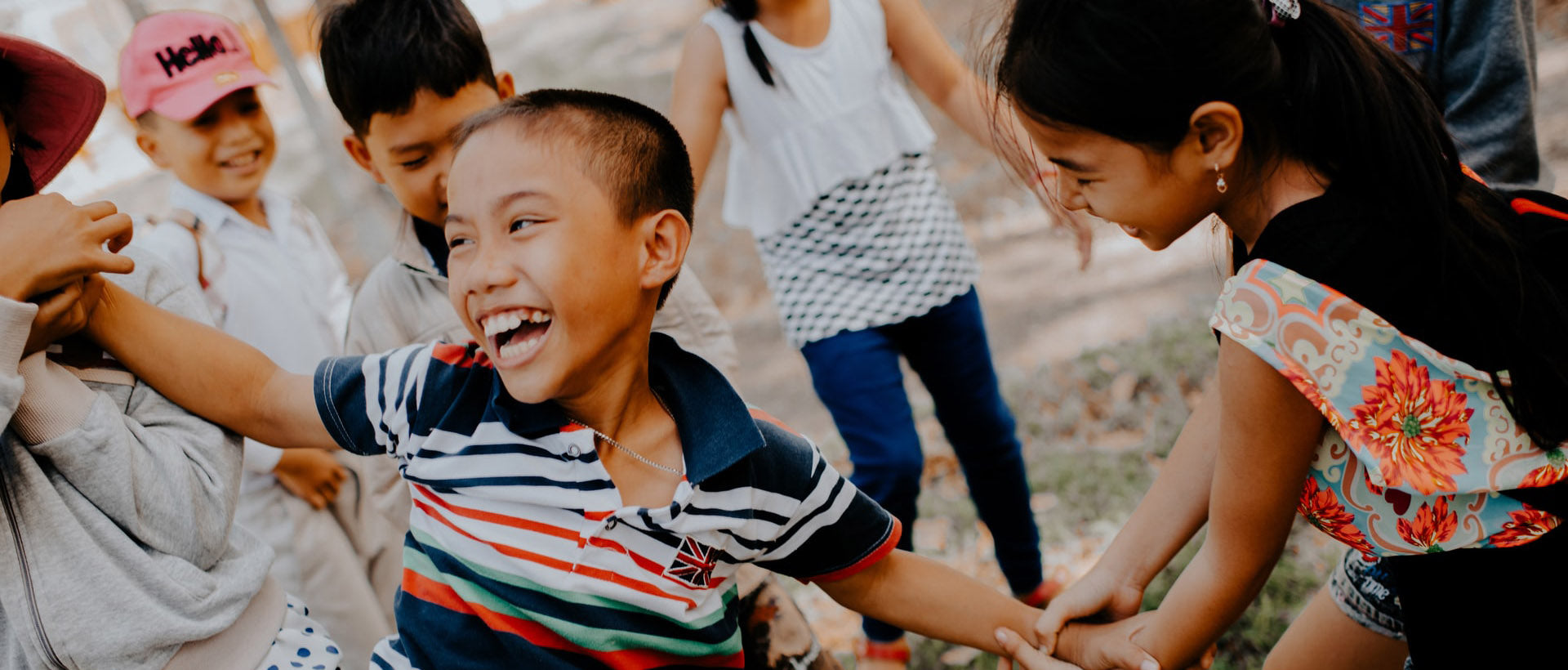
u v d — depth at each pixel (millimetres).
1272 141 1511
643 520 1527
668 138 1612
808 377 5441
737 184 2979
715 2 2799
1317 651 2131
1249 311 1504
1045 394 4379
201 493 1570
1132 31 1405
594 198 1468
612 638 1553
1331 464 1656
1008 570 3102
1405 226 1473
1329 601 2117
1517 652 1599
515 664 1572
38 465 1462
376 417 1626
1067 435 4090
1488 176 2324
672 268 1581
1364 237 1464
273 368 1712
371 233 5820
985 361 2934
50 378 1444
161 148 2826
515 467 1556
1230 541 1762
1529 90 2281
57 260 1418
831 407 2871
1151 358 4320
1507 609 1589
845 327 2818
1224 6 1417
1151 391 4168
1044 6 1490
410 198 2236
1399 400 1474
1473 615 1619
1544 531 1539
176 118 2721
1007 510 3018
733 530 1581
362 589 2857
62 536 1449
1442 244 1452
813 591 3715
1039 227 6285
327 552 2785
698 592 1592
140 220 2943
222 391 1654
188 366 1632
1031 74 1503
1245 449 1635
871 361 2805
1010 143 2342
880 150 2814
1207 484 2045
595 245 1466
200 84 2758
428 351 1646
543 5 16469
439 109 2160
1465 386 1490
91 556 1462
